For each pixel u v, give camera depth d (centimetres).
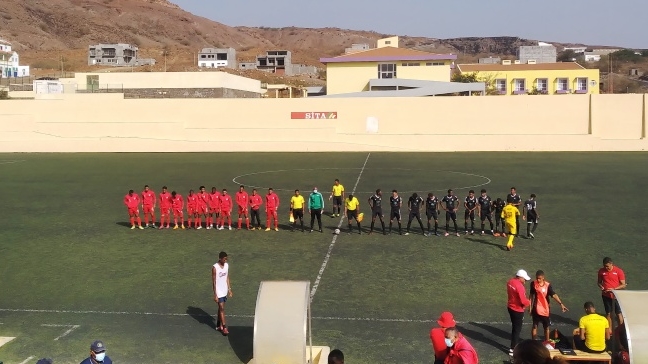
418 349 1212
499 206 2216
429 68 6838
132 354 1218
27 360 1193
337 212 2658
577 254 1916
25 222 2545
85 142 5678
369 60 6862
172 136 5650
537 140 5266
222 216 2378
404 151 5422
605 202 2833
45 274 1784
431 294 1547
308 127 5562
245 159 4878
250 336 1309
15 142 5712
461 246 2045
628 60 17975
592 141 5200
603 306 1441
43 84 6662
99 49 16388
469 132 5412
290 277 1712
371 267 1800
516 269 1759
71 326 1374
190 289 1630
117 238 2242
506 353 1198
